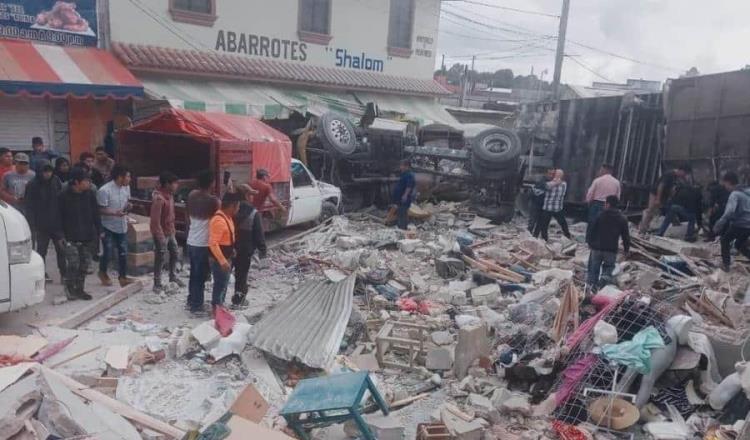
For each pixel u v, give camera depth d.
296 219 12.54
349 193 15.98
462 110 29.05
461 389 6.22
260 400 5.02
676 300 8.32
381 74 21.89
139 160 11.52
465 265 10.53
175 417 5.10
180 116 10.53
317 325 7.07
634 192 15.60
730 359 6.46
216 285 7.52
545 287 8.86
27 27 12.46
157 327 7.10
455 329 7.66
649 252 11.80
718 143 13.45
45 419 3.94
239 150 10.56
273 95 17.28
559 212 13.07
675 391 6.11
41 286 6.66
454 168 16.67
